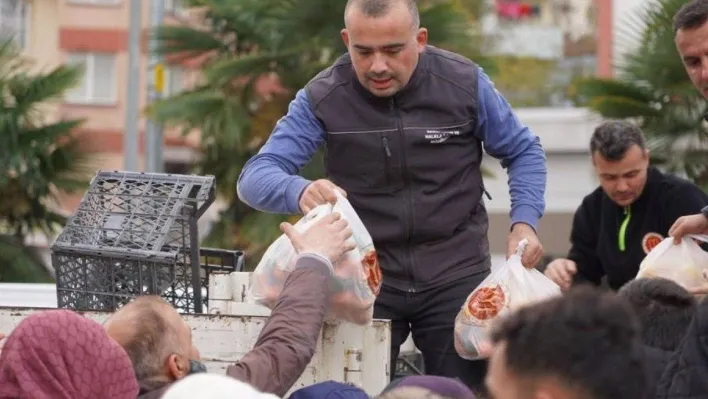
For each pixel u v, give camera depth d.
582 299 2.26
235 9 12.66
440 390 3.06
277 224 12.13
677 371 3.24
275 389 3.58
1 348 3.49
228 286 4.76
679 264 4.83
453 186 4.62
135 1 15.10
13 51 11.78
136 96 15.18
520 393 2.22
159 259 4.46
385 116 4.54
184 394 2.46
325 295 3.81
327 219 3.97
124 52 23.89
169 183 4.69
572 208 15.12
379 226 4.59
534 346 2.22
